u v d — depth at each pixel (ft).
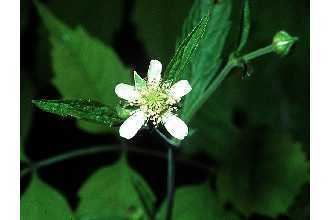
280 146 0.56
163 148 0.58
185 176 0.58
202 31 0.41
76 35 0.55
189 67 0.47
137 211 0.52
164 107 0.45
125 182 0.53
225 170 0.55
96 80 0.55
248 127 0.57
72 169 0.58
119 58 0.55
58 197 0.51
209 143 0.58
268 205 0.54
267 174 0.55
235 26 0.57
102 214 0.52
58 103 0.40
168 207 0.49
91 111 0.41
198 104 0.47
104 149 0.54
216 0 0.47
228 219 0.53
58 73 0.54
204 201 0.54
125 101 0.47
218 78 0.46
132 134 0.44
